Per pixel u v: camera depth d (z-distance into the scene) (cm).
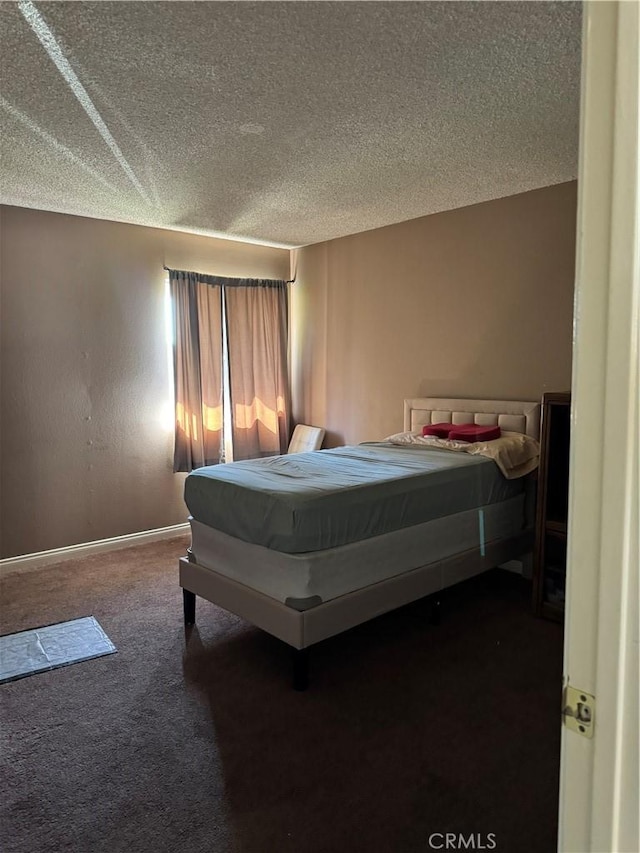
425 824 180
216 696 250
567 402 306
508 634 306
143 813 185
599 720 65
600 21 62
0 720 234
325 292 516
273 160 308
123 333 444
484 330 404
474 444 357
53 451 416
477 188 363
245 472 304
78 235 418
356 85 226
